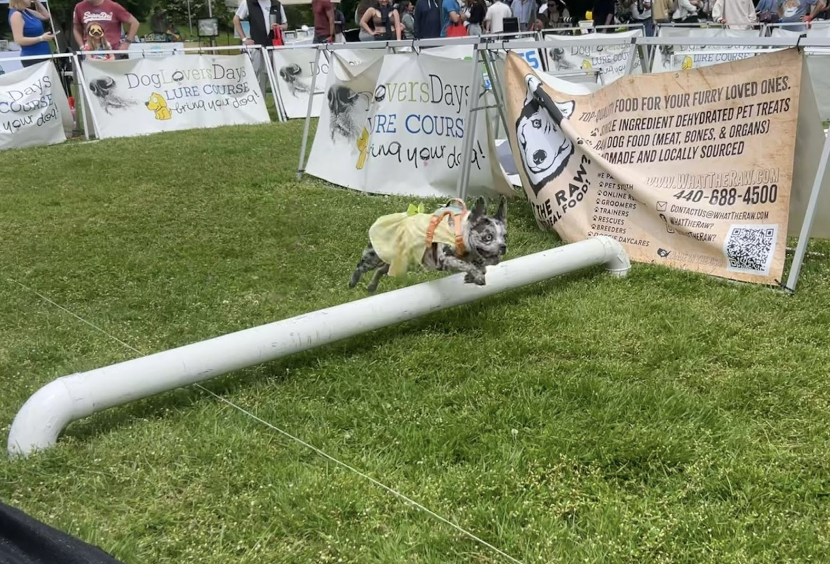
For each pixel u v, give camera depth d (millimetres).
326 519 2574
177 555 2461
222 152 9883
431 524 2549
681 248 5062
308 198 7324
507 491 2717
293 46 13609
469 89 6852
